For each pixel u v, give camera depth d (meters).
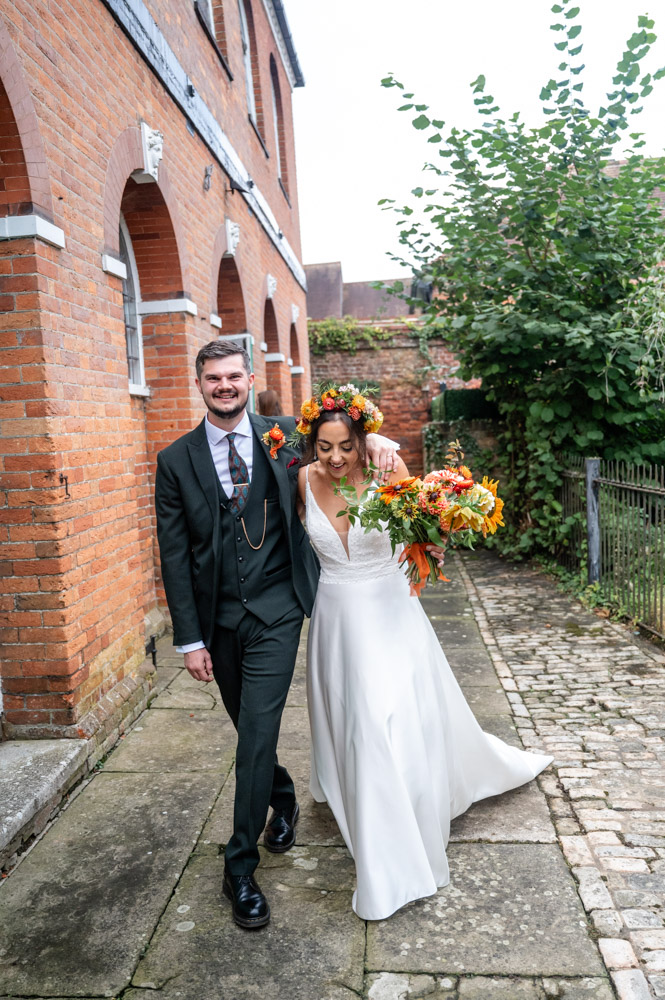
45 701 3.46
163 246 5.62
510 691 4.45
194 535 2.60
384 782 2.45
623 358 6.83
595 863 2.66
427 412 15.56
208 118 6.66
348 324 15.49
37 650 3.43
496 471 9.57
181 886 2.64
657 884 2.53
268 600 2.61
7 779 3.09
